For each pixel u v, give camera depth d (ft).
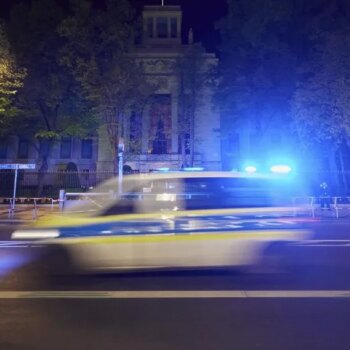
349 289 21.63
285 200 24.71
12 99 93.25
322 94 79.00
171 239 23.35
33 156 127.24
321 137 84.58
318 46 83.97
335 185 93.04
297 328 15.88
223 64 110.73
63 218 24.23
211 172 24.72
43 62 102.37
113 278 23.76
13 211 68.03
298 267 26.86
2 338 14.87
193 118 113.39
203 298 20.01
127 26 91.45
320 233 44.60
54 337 14.96
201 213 23.71
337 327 15.97
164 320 16.83
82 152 129.08
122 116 100.17
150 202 23.71
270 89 102.47
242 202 24.20
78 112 106.42
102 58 92.12
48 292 21.01
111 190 24.02
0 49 70.95
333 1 92.02
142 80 94.58
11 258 28.91
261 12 98.78
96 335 15.15
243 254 23.72
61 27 88.33
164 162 115.65
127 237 23.32
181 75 111.65
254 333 15.35
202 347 14.03
